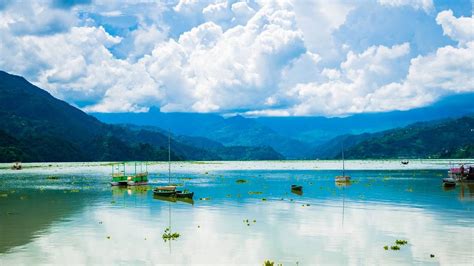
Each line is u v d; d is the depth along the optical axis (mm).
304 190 85375
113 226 47469
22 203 66312
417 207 60188
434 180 111750
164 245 39281
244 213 55625
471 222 48750
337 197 72438
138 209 59406
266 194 77875
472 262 33781
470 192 79750
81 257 35781
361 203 64562
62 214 55406
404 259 34688
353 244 39312
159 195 75812
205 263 34281
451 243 39312
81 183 107312
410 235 42562
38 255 36219
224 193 80000
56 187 95188
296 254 36312
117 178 99688
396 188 88562
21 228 46500
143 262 34531
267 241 40500
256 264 34000
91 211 57781
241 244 39531
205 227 46750
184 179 122188
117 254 36562
